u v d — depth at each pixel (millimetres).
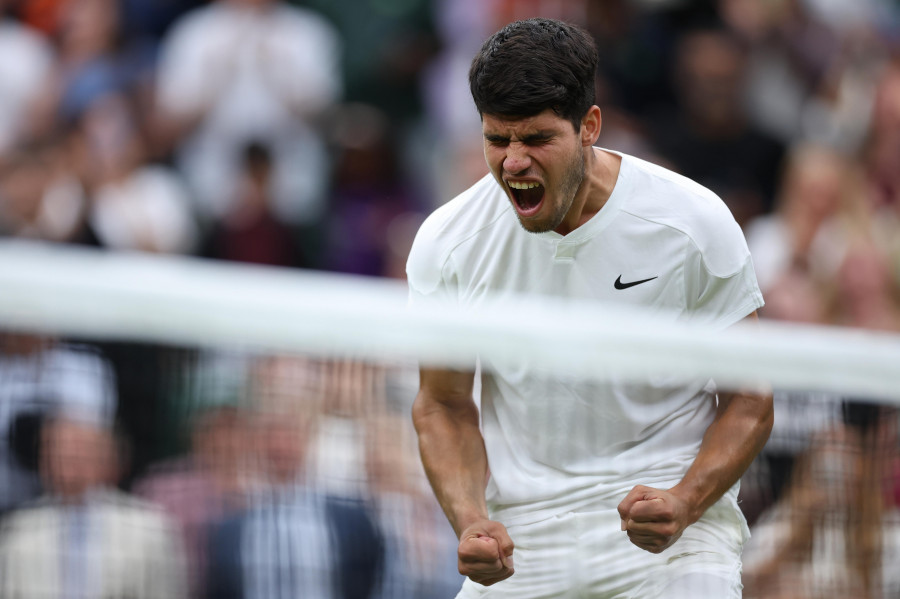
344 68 35625
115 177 31516
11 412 11461
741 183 35094
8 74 32469
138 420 11641
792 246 32000
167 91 33812
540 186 11234
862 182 34750
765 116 36125
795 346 11609
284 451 11906
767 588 12492
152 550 11664
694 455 11969
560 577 11891
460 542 10992
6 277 9656
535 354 10836
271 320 10305
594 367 10984
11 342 11398
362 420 12188
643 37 35688
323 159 33969
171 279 10266
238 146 33469
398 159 34031
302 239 32969
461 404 12258
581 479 11883
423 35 36094
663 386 11891
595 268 11766
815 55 37188
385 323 10586
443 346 10586
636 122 35219
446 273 12180
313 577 11961
